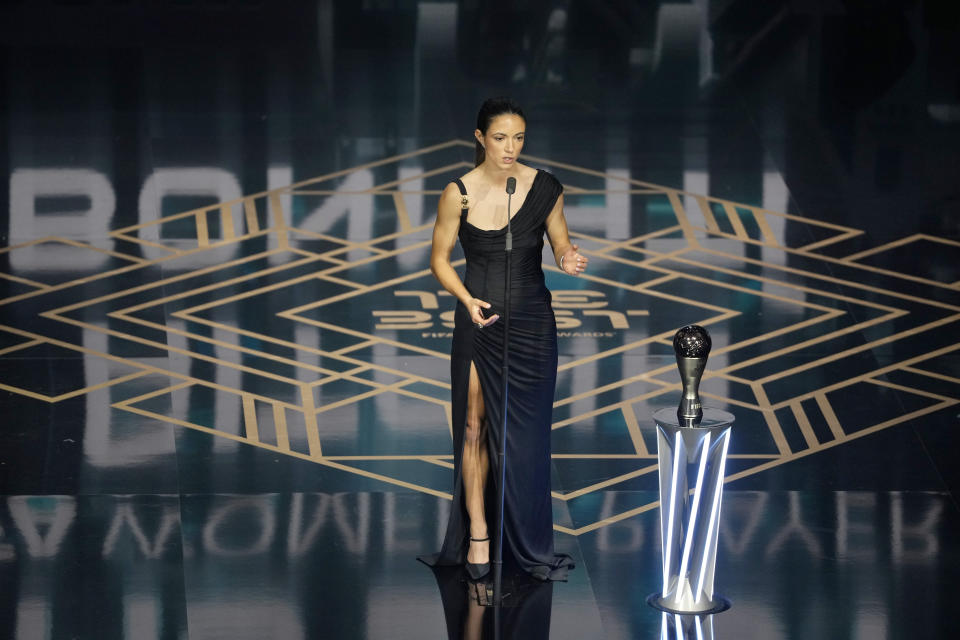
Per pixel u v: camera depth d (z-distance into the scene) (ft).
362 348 81.10
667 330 83.41
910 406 75.56
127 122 110.22
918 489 68.28
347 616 57.31
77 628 56.13
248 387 76.79
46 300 85.51
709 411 57.98
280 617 57.16
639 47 126.00
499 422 59.26
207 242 93.15
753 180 103.24
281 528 64.03
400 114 113.29
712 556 58.23
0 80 116.67
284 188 100.73
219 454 70.33
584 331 83.15
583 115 113.60
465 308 58.75
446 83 119.14
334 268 90.17
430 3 134.51
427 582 59.93
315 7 133.69
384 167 104.47
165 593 58.75
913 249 93.66
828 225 96.78
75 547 62.03
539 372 59.11
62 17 129.80
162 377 77.56
